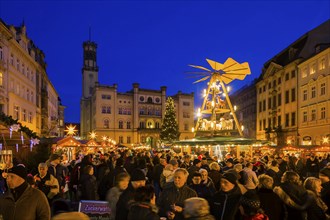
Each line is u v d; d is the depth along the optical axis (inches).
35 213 186.4
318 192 279.0
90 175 357.1
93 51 4207.7
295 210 253.4
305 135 1759.4
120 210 206.5
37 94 1845.5
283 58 2132.1
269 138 2187.5
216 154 931.3
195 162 445.4
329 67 1547.7
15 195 187.0
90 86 4133.9
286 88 2010.3
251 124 2694.4
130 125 3467.0
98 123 3334.2
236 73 847.7
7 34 1268.5
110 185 398.6
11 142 900.6
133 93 3499.0
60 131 3186.5
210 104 861.2
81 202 273.0
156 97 3602.4
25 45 1606.8
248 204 216.8
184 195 238.5
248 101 2792.8
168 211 212.7
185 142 807.7
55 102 2728.8
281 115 2057.1
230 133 880.3
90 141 1096.2
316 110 1654.8
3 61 1255.5
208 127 872.9
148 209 176.9
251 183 330.6
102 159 631.2
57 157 432.8
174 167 398.3
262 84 2389.3
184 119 3693.4
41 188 319.9
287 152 1181.7
